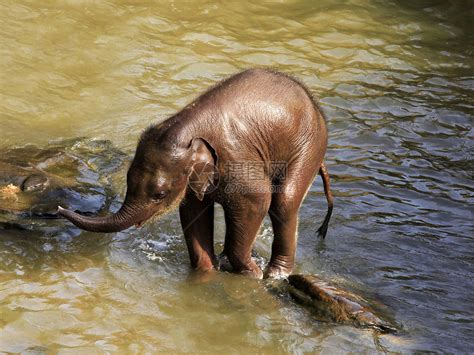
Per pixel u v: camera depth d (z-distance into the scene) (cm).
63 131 1303
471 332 902
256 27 1755
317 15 1850
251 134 894
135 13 1700
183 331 869
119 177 1187
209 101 891
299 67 1609
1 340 816
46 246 1006
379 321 890
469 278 1012
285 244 971
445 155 1338
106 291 928
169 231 1073
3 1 1653
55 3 1684
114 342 834
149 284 950
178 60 1557
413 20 1891
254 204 905
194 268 977
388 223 1124
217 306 920
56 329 845
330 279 991
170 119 882
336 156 1305
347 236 1086
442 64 1706
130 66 1515
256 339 865
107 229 864
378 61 1686
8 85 1409
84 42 1566
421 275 1012
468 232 1116
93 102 1394
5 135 1264
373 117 1449
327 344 862
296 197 943
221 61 1577
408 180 1249
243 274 966
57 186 1123
